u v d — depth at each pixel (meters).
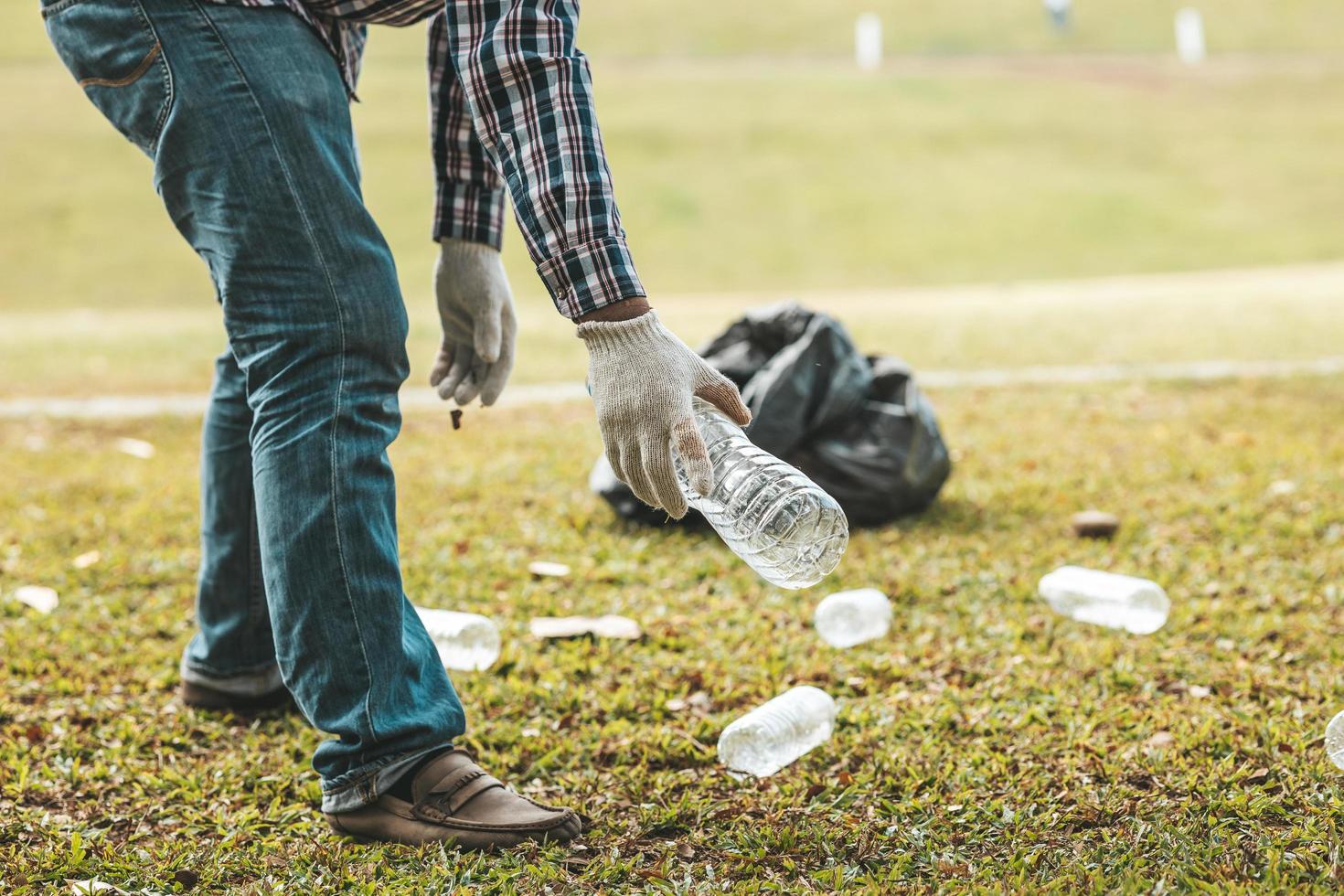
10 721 2.68
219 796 2.33
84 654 3.08
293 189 1.98
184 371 8.77
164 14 1.97
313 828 2.17
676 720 2.65
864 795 2.25
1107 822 2.10
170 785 2.37
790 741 2.50
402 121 26.98
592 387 1.85
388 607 2.04
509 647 3.06
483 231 2.34
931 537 4.13
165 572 3.78
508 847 2.04
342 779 2.06
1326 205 23.41
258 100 1.97
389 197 22.62
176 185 2.02
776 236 21.77
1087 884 1.84
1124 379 7.50
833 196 23.81
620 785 2.32
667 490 1.82
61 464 5.51
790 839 2.06
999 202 23.70
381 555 2.03
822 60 34.56
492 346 2.31
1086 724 2.53
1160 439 5.68
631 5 38.41
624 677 2.91
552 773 2.41
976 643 3.12
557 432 6.30
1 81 29.27
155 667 3.00
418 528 4.32
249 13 1.99
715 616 3.37
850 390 4.36
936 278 19.53
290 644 2.02
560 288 1.86
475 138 2.29
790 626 3.29
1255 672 2.81
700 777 2.37
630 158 25.34
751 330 4.67
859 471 4.25
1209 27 36.94
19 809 2.25
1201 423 6.06
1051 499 4.58
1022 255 20.91
